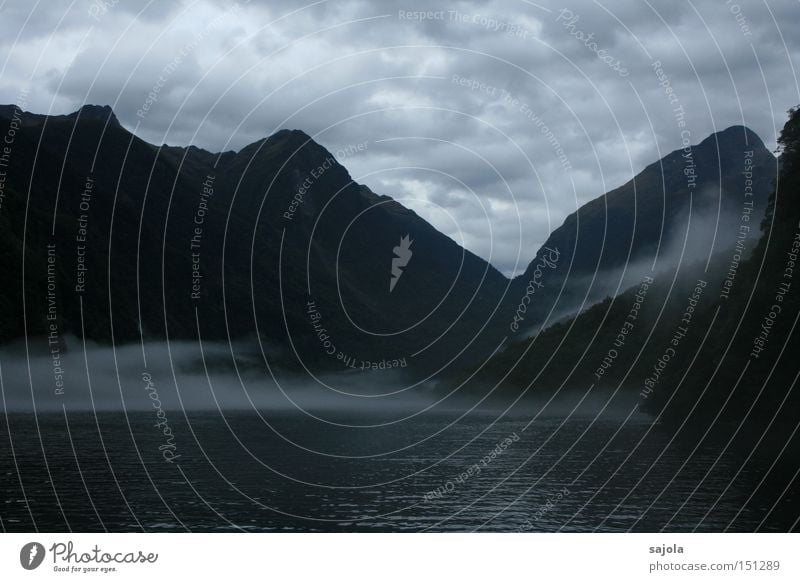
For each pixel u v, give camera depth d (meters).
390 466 52.91
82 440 69.75
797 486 38.38
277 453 63.09
